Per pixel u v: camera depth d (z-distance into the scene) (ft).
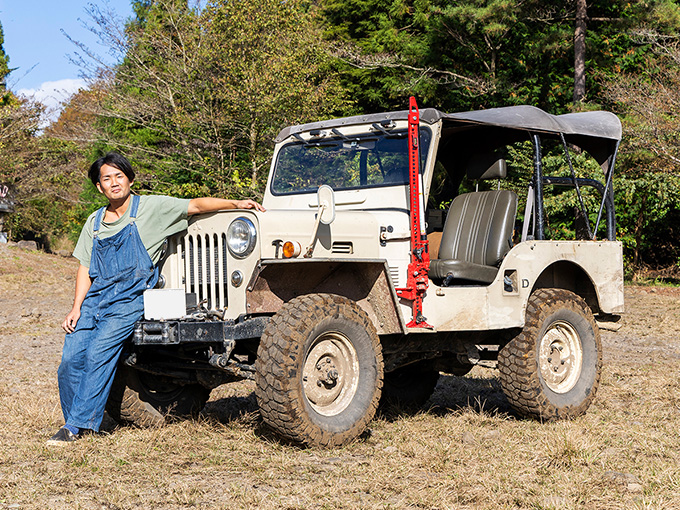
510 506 11.71
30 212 112.16
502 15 63.77
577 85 63.77
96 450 14.83
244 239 14.98
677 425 17.80
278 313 14.87
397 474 13.33
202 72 68.59
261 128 68.39
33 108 88.84
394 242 17.46
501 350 18.76
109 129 82.12
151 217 15.87
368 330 15.72
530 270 18.72
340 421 15.21
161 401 17.63
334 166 19.60
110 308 15.55
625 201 65.26
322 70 72.28
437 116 17.97
